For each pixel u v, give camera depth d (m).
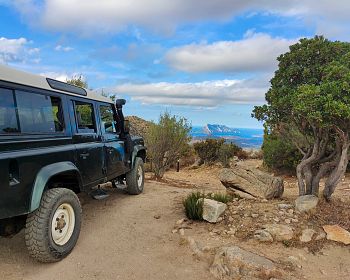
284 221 5.33
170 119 12.38
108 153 6.04
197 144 19.30
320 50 5.96
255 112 6.68
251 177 6.88
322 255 4.59
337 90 5.02
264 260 4.21
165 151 12.32
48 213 3.91
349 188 9.12
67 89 5.07
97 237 5.00
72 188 5.11
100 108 6.24
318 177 6.41
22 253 4.36
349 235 4.92
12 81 3.83
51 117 4.54
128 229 5.42
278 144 14.09
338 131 5.48
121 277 3.92
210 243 4.82
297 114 5.89
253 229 5.17
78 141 5.08
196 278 3.94
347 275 4.14
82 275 3.92
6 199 3.43
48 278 3.81
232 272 3.97
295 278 3.95
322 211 5.69
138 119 21.12
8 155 3.48
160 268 4.16
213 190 9.34
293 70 6.11
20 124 3.87
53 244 4.00
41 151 4.01
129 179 7.75
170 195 8.09
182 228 5.45
